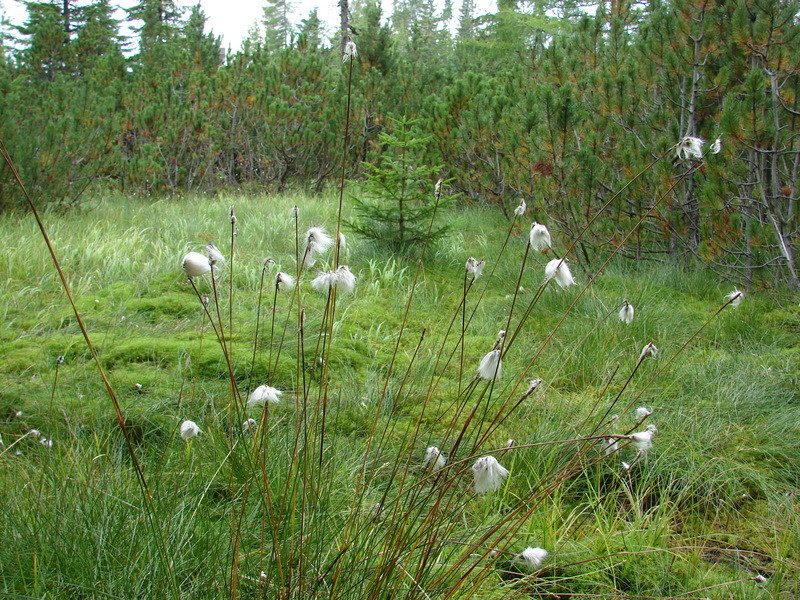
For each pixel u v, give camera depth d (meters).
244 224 7.22
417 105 11.09
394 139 6.14
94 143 8.54
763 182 5.61
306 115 10.73
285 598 1.71
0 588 1.75
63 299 4.63
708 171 5.38
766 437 3.11
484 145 8.47
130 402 3.04
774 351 4.21
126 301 4.62
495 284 5.87
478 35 22.77
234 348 3.79
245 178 11.52
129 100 12.25
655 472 2.79
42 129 7.71
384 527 2.08
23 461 2.44
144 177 9.87
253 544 2.06
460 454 2.68
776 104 5.40
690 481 2.69
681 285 5.85
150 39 24.91
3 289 4.61
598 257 6.35
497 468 1.49
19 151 6.85
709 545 2.43
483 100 8.83
